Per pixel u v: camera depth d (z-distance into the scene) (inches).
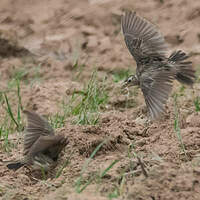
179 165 441.1
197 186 409.1
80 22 908.6
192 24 857.5
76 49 829.8
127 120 519.2
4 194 421.4
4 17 930.7
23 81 733.9
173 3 909.8
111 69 750.5
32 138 400.5
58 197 405.7
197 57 760.3
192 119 513.0
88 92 583.5
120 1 934.4
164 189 406.0
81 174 410.0
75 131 478.0
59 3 970.1
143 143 481.4
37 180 438.0
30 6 976.3
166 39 836.0
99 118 533.0
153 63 422.0
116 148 473.1
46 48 839.1
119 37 855.7
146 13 903.1
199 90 617.9
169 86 398.6
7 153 481.7
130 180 423.8
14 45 815.7
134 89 630.5
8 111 562.9
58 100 627.5
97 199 394.0
